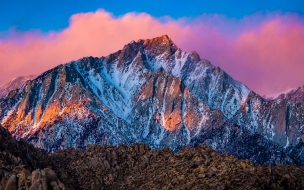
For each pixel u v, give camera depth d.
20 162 109.62
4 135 121.50
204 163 110.31
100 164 128.00
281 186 98.12
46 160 126.19
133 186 115.38
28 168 109.19
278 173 102.50
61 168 124.00
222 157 114.88
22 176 96.62
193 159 118.25
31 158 120.81
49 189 94.19
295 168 108.06
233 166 104.75
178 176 107.56
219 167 105.94
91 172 125.31
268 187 96.31
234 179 98.44
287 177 100.31
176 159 123.75
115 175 124.69
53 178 98.44
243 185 96.12
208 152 124.06
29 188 93.62
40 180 93.88
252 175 99.62
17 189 94.50
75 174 123.75
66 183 115.88
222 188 95.62
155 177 114.44
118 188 117.62
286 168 107.94
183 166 113.75
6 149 113.75
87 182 120.94
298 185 98.88
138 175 122.81
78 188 117.44
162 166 122.56
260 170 102.00
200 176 103.12
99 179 122.44
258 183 96.19
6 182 96.44
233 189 95.88
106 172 126.00
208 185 97.88
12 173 99.44
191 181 101.88
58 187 95.31
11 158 109.44
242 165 104.94
